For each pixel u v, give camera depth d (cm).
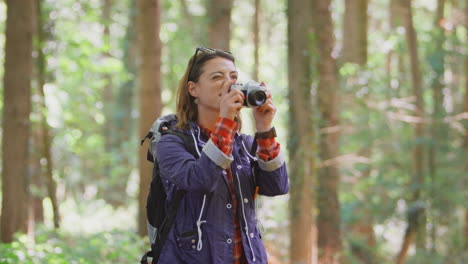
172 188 230
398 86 1544
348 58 1514
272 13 2152
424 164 1467
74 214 1688
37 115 923
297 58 818
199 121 244
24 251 592
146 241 842
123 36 2069
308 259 812
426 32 1538
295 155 824
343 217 1277
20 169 785
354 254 1218
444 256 1408
